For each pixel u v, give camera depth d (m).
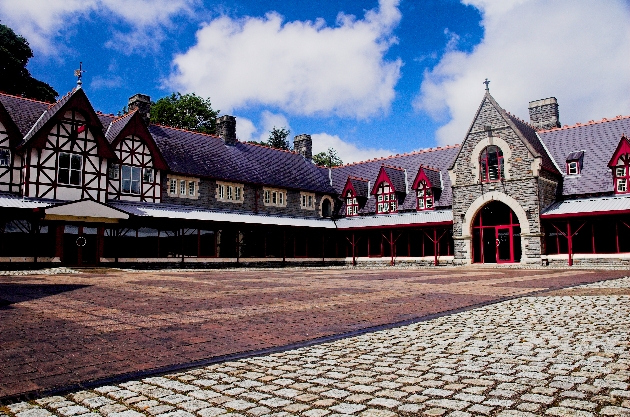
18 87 35.47
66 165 22.70
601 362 4.62
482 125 26.55
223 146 32.22
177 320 7.29
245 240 28.73
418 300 9.65
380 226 29.86
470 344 5.52
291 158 36.31
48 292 11.22
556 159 27.41
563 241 26.25
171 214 24.44
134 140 25.52
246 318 7.48
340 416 3.27
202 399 3.67
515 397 3.62
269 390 3.88
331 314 7.87
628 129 25.95
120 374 4.38
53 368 4.57
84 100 23.14
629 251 24.33
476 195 26.44
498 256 26.11
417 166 33.19
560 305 8.61
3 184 21.66
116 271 20.33
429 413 3.31
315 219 33.44
